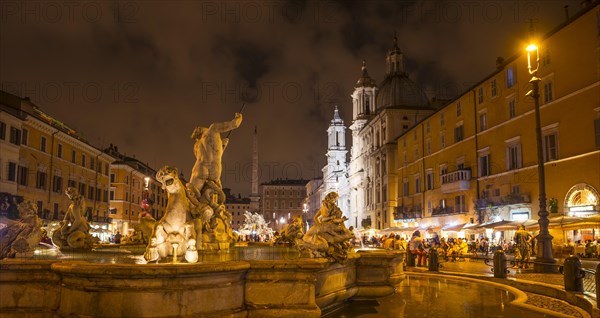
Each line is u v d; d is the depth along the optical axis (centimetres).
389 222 7131
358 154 9375
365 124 9075
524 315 1014
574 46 3328
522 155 3947
